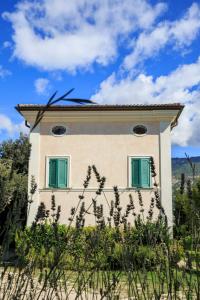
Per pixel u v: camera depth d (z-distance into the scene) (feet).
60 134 68.49
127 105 67.00
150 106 66.95
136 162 67.21
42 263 12.21
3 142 108.06
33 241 12.10
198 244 11.46
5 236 11.66
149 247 13.35
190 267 11.48
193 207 12.07
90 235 13.76
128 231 14.34
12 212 11.89
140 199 16.63
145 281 12.62
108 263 13.56
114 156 67.62
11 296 11.60
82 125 68.69
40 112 8.61
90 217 63.87
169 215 64.44
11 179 13.00
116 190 14.55
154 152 67.51
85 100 7.99
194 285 11.78
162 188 65.62
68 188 66.39
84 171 67.31
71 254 13.26
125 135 68.18
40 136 68.39
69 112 67.56
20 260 11.72
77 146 68.08
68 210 65.57
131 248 13.46
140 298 12.49
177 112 67.36
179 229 12.66
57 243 12.13
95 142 68.13
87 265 13.58
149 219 14.92
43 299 11.51
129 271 12.48
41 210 12.35
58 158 67.56
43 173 67.26
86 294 13.25
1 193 12.55
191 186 12.28
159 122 68.13
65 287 12.98
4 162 69.10
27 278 12.50
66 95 8.16
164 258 12.44
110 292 12.43
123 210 64.90
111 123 68.59
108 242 13.92
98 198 65.87
